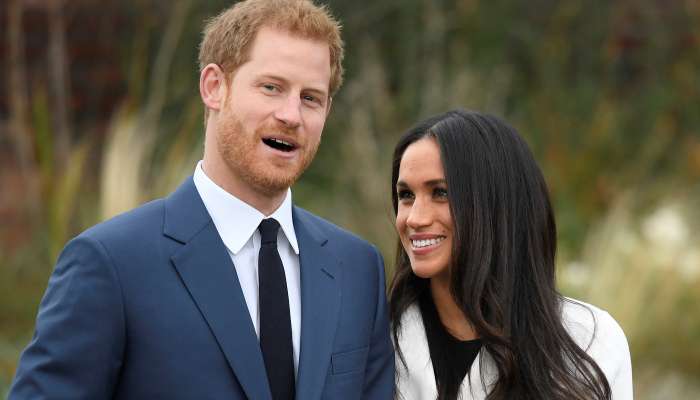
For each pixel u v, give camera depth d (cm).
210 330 821
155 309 809
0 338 1689
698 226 2245
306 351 862
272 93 844
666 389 1827
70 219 1900
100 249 808
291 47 846
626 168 2600
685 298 2009
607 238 2170
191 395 802
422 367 969
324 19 870
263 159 845
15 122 2342
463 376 964
